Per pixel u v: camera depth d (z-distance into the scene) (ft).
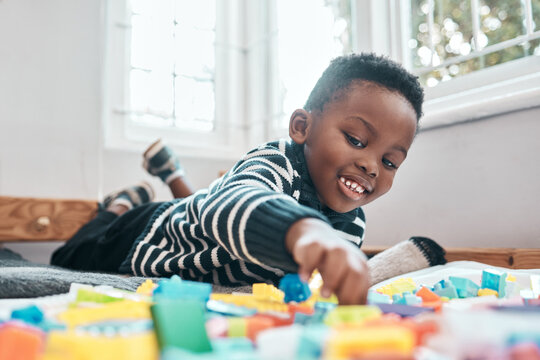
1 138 5.16
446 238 3.95
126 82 6.01
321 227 1.43
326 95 2.69
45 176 5.29
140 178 5.82
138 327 0.99
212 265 2.66
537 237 3.39
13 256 4.34
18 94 5.24
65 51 5.46
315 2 5.87
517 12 4.00
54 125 5.36
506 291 1.99
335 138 2.59
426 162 4.12
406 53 4.70
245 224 1.62
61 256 4.15
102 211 4.63
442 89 4.37
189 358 0.73
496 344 0.74
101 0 5.67
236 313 1.26
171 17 6.39
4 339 0.79
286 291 1.63
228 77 6.69
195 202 2.86
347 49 5.44
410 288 2.12
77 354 0.83
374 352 0.72
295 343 0.82
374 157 2.56
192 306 0.96
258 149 2.61
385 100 2.55
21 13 5.31
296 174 2.55
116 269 3.70
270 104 6.53
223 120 6.64
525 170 3.48
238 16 6.77
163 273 2.86
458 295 2.05
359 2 4.89
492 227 3.66
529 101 3.42
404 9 4.75
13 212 4.80
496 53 4.13
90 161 5.48
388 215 4.41
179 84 6.37
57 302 1.47
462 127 3.88
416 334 0.90
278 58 6.46
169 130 6.27
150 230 3.18
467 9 4.30
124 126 5.93
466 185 3.84
